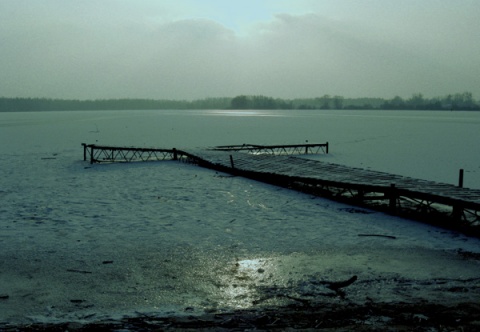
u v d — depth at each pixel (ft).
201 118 384.68
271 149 128.06
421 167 89.40
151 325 22.07
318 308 24.36
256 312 23.86
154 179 72.69
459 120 330.13
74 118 395.34
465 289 26.94
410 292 26.55
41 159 101.45
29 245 36.01
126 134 188.14
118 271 30.30
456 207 41.22
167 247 35.96
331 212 48.98
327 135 181.98
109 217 46.34
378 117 416.26
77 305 24.67
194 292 26.81
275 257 33.50
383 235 39.47
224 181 70.44
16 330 21.24
